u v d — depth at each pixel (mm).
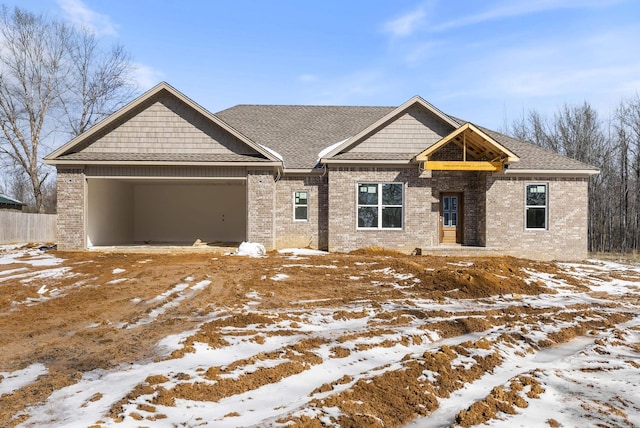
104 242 19062
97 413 3990
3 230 23266
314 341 6332
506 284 10625
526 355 6242
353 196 17500
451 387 4855
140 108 17172
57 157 16484
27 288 10039
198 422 3883
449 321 7602
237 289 10133
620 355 6215
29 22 34031
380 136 17938
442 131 17922
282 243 18297
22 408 4121
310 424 3816
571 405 4480
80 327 7074
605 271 14234
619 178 37156
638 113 35781
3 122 33875
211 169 17031
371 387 4645
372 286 10742
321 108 25203
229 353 5758
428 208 17547
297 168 18094
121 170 16797
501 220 17609
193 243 21234
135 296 9375
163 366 5254
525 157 18438
